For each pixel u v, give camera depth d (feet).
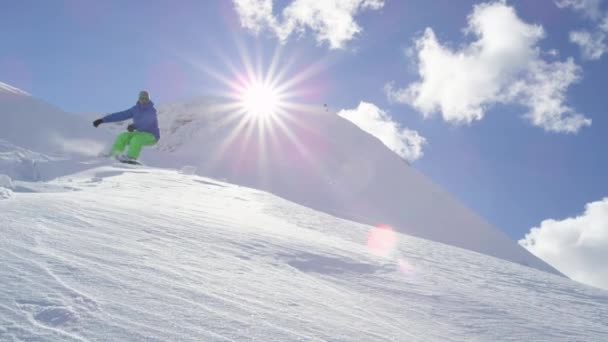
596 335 10.31
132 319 5.53
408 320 8.82
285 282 9.37
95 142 40.42
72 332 4.90
